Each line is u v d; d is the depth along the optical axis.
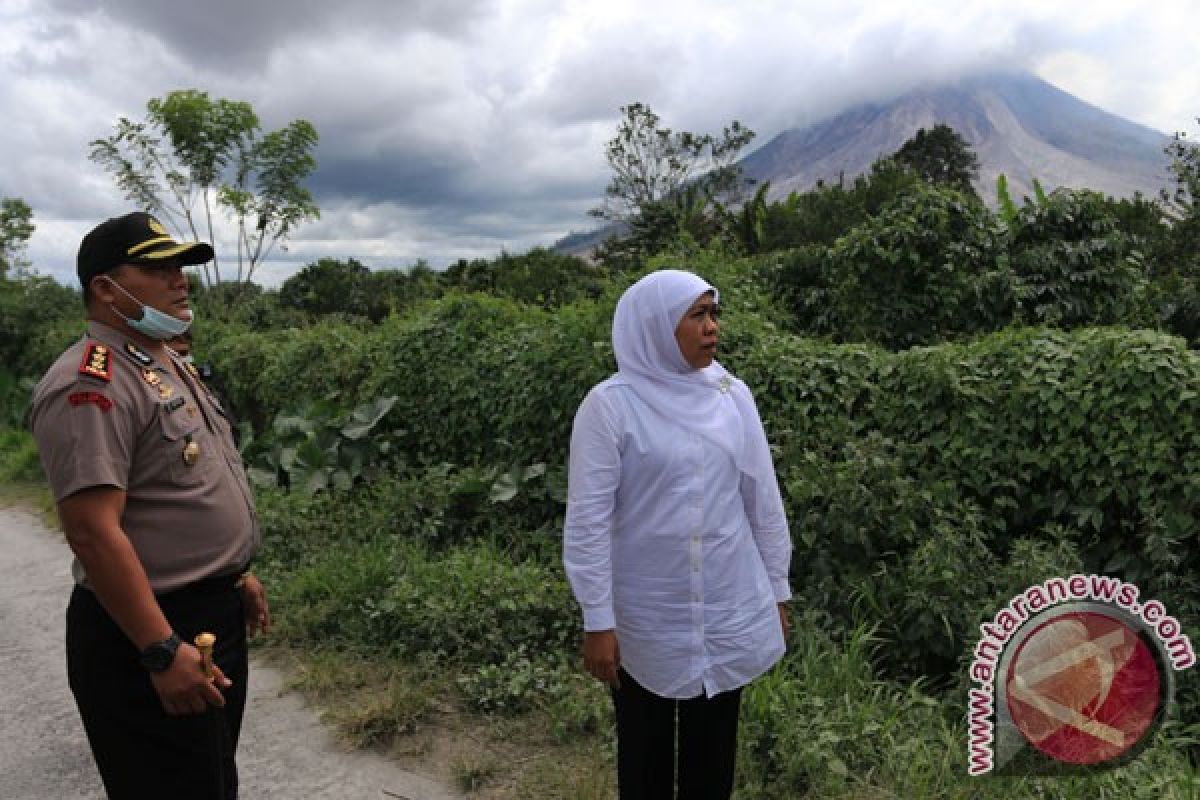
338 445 6.96
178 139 12.87
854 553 4.20
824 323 8.25
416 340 7.20
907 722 3.19
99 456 1.70
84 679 1.87
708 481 2.03
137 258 1.87
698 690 2.04
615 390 2.03
